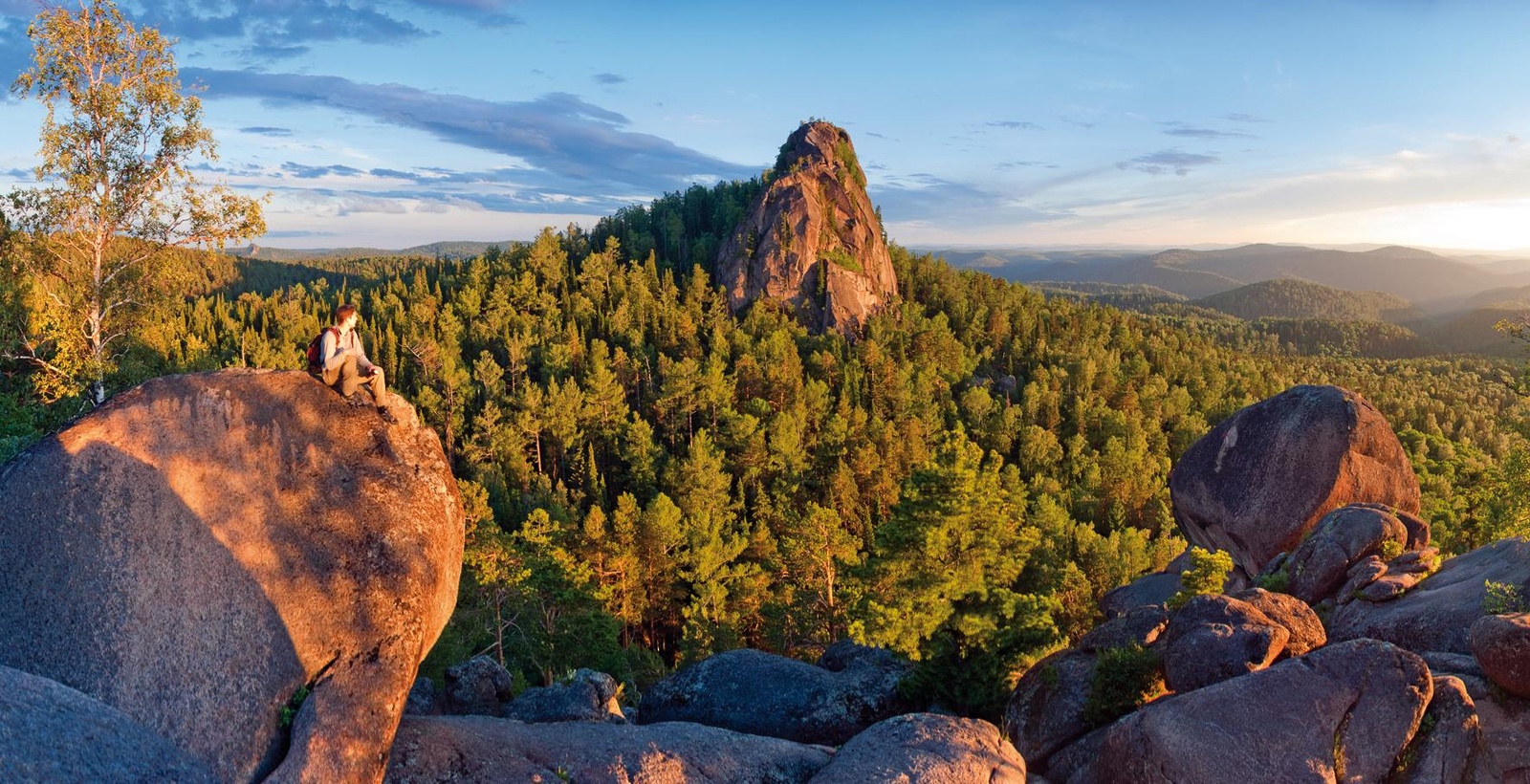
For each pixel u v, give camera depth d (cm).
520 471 9850
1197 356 19638
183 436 840
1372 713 1053
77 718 652
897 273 19338
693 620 4684
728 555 6059
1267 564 2080
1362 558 1720
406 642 829
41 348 2322
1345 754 1028
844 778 1100
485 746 1039
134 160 2219
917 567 2423
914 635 2352
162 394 861
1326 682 1088
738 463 9475
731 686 1677
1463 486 4378
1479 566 1511
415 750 983
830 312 15962
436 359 12506
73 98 2122
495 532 3684
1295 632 1259
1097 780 1188
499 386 11725
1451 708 1051
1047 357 15938
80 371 2222
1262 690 1091
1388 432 2156
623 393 11288
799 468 9469
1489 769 1012
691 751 1163
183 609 752
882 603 2475
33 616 716
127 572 753
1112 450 10331
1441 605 1444
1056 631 1614
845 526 7800
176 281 2367
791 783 1173
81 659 705
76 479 783
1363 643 1122
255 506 830
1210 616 1284
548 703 1412
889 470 8850
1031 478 10238
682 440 10788
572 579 4172
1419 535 1758
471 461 9825
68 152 2125
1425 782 998
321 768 733
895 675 1714
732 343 13975
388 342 13138
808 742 1549
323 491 869
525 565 3781
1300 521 2120
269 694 746
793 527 5162
